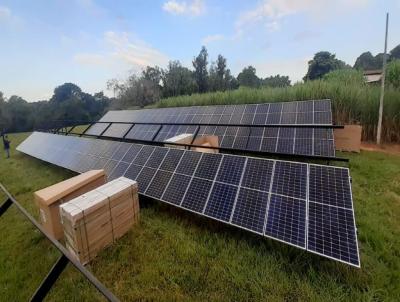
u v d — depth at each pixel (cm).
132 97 3475
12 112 3353
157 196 430
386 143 896
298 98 1182
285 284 259
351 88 1045
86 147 722
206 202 375
